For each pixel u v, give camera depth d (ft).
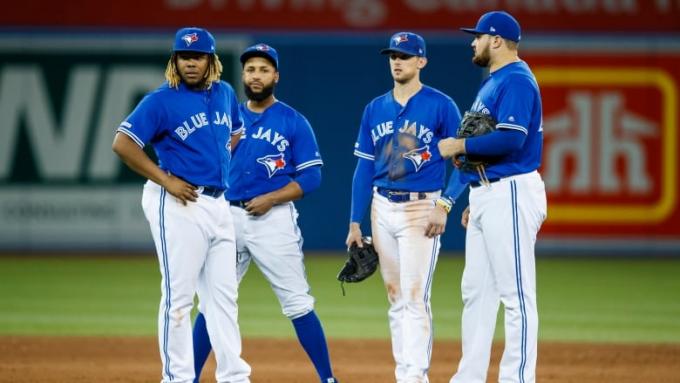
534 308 70.44
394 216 78.23
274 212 79.92
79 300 145.79
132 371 93.71
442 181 79.20
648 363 100.89
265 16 210.59
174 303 69.77
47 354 102.99
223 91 73.61
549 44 204.33
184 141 69.92
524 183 69.62
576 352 106.93
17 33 202.90
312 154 81.10
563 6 208.95
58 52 203.21
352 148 204.44
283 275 80.23
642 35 203.41
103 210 204.23
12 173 203.41
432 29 209.26
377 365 99.45
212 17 210.38
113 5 209.05
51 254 203.41
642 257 205.05
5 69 202.59
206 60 70.54
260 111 81.25
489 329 73.36
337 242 205.46
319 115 204.64
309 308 80.69
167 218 69.51
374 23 209.97
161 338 69.97
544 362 101.09
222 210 71.77
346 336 118.83
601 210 204.64
